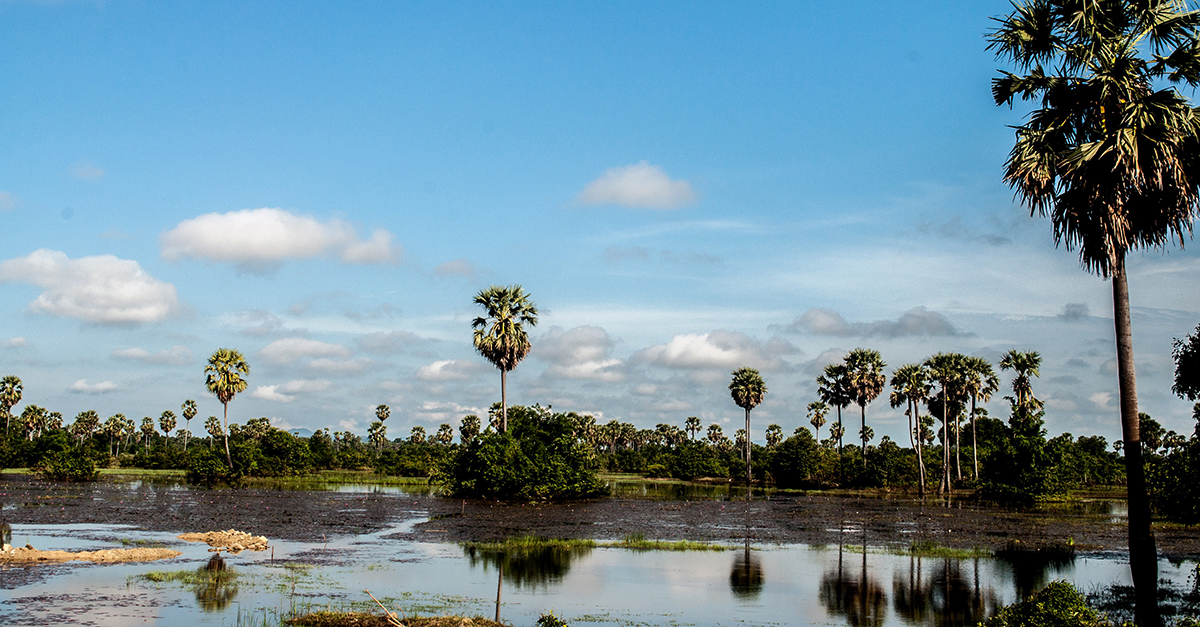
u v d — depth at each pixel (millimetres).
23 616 17750
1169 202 15555
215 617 17906
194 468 71125
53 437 90625
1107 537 37625
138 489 60750
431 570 25031
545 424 62094
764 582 24062
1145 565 15055
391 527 37531
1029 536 37562
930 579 24859
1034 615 15594
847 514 49531
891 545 33406
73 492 56156
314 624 17156
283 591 20891
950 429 97000
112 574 22891
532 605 20172
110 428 145500
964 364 76875
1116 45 15445
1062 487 63250
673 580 24156
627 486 85938
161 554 26453
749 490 79438
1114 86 15344
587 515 45969
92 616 17875
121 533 32812
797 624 18859
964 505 59812
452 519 41844
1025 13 16266
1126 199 15375
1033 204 16203
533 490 57156
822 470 89062
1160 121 14781
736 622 18922
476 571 25031
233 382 73375
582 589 22406
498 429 62500
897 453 91750
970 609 20594
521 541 32531
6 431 97438
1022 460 62719
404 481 81062
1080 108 16094
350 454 112250
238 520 38938
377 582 22672
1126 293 15688
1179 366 21859
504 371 59000
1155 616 14953
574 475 59469
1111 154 15188
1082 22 15477
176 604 19156
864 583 24078
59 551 25578
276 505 48281
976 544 34125
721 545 32781
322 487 68375
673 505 55406
